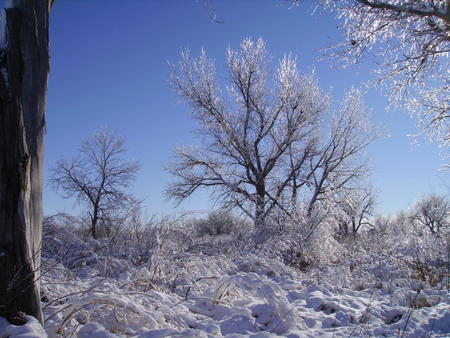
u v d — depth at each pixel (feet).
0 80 12.71
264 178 85.87
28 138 13.33
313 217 41.34
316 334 15.01
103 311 15.01
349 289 25.00
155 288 20.61
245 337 13.67
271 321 16.11
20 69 13.15
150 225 34.55
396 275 29.22
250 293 20.12
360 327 16.16
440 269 29.32
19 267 12.52
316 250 38.40
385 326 16.49
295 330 15.43
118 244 33.01
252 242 42.34
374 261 36.17
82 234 36.17
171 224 33.71
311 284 25.32
